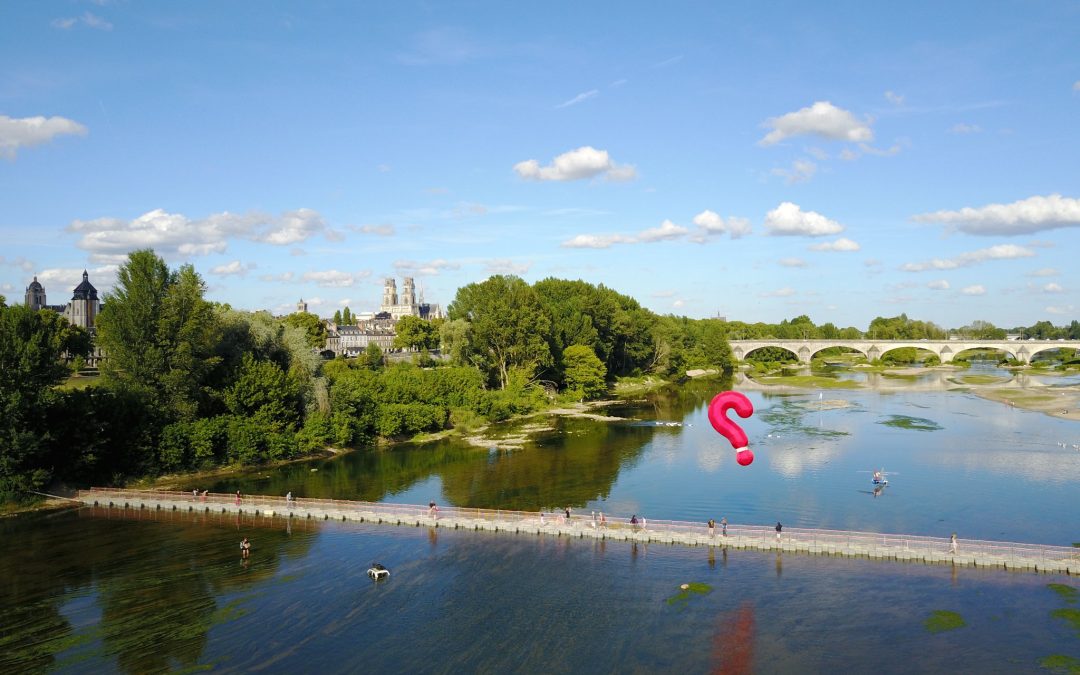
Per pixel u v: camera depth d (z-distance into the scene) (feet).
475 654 160.86
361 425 410.11
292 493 306.76
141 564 218.18
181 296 351.05
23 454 276.82
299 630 173.17
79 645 165.78
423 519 255.91
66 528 255.09
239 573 210.18
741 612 180.96
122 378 341.62
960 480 320.91
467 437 444.55
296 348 412.77
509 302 584.81
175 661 158.40
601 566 213.05
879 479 313.32
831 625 173.58
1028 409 558.97
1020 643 163.22
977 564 209.26
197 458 342.44
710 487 311.06
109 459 319.47
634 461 366.63
